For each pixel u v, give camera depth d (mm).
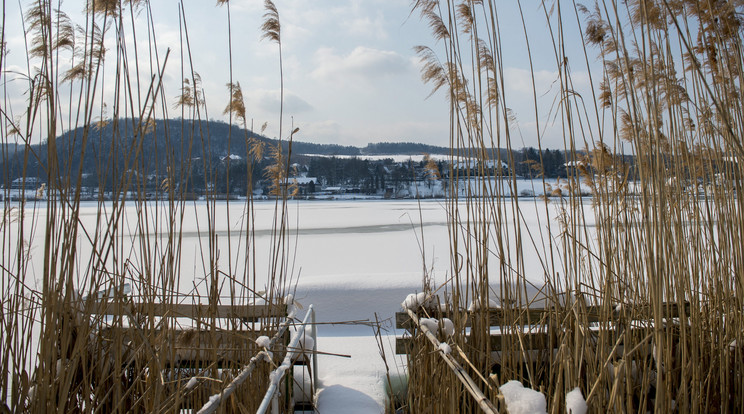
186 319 3631
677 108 2662
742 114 2432
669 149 2484
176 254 2646
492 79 2766
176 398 1929
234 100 2906
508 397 1628
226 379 2355
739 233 2584
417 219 22516
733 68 2652
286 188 3086
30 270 6121
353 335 5102
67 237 1856
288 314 3230
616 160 2760
